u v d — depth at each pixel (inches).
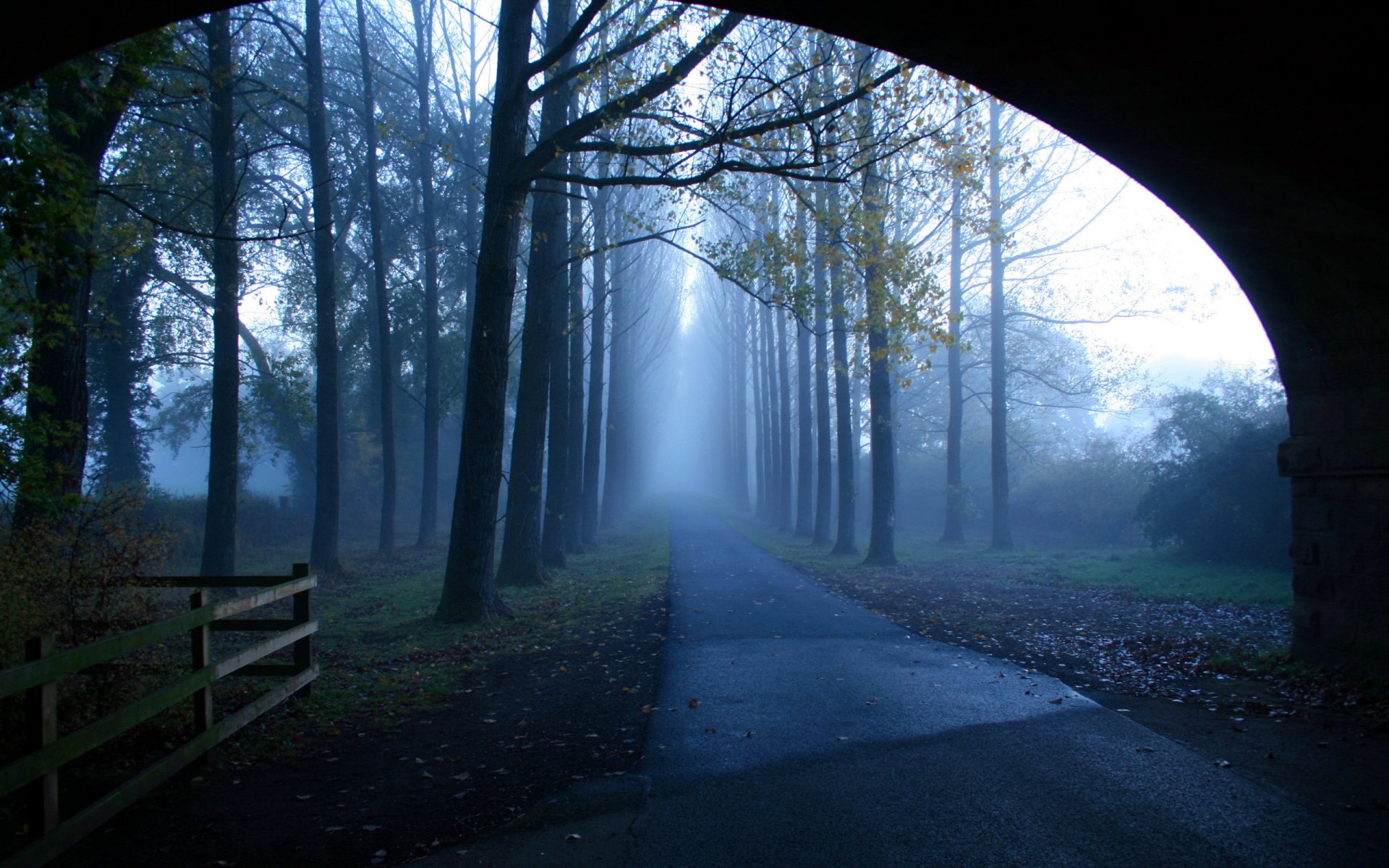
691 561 851.4
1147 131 231.0
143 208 633.6
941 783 199.8
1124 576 705.0
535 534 671.1
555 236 719.1
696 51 404.2
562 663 362.0
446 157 522.0
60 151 264.5
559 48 432.5
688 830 176.7
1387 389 271.1
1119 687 294.2
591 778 213.5
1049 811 180.5
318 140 810.8
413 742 248.8
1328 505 301.1
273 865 163.0
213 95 639.8
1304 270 274.5
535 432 673.6
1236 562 740.0
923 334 526.9
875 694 290.7
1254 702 269.0
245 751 237.0
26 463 317.7
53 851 150.2
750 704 281.7
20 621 204.5
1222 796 186.2
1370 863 152.1
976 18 188.2
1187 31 185.5
